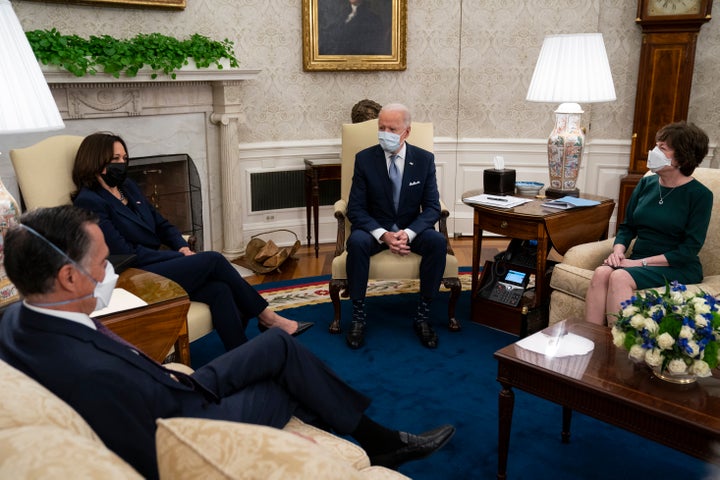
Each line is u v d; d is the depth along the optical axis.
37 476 0.77
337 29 4.88
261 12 4.71
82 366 1.31
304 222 5.25
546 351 2.12
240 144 4.85
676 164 2.77
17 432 0.87
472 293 3.61
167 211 4.57
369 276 3.37
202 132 4.56
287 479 0.82
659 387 1.88
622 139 5.04
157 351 2.18
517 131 5.22
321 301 3.95
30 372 1.31
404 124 3.43
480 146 5.28
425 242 3.32
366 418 1.91
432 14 5.04
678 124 2.77
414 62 5.13
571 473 2.21
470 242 5.30
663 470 2.22
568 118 3.55
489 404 2.70
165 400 1.43
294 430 1.75
